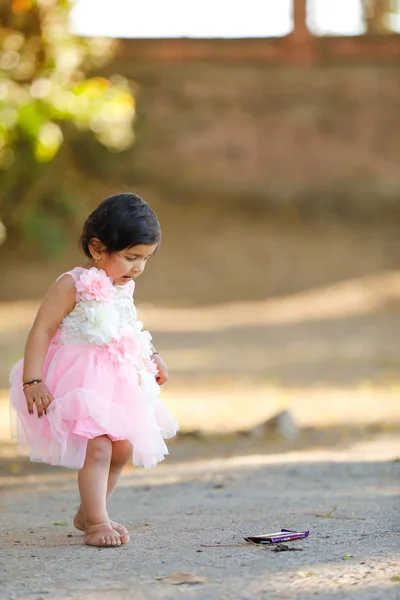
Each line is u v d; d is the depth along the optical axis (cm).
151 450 601
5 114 1856
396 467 962
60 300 602
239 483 898
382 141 3506
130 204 608
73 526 669
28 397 583
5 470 1080
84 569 518
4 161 2828
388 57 3494
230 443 1276
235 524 654
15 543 605
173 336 2492
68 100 1955
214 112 3538
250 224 3438
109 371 600
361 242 3338
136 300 3009
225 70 3519
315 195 3506
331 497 784
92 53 2377
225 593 461
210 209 3494
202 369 2000
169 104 3538
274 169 3541
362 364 2066
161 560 534
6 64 1967
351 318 2795
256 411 1551
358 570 501
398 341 2409
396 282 3084
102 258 612
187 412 1545
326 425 1412
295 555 539
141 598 455
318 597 452
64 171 3331
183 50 3494
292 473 953
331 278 3144
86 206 3425
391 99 3503
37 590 476
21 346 2289
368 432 1337
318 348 2302
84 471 590
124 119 2111
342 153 3519
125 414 596
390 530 612
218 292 3084
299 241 3350
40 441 586
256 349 2286
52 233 3195
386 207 3469
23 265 3225
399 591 457
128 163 3528
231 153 3544
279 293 3080
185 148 3544
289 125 3528
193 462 1105
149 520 689
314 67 3509
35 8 1970
